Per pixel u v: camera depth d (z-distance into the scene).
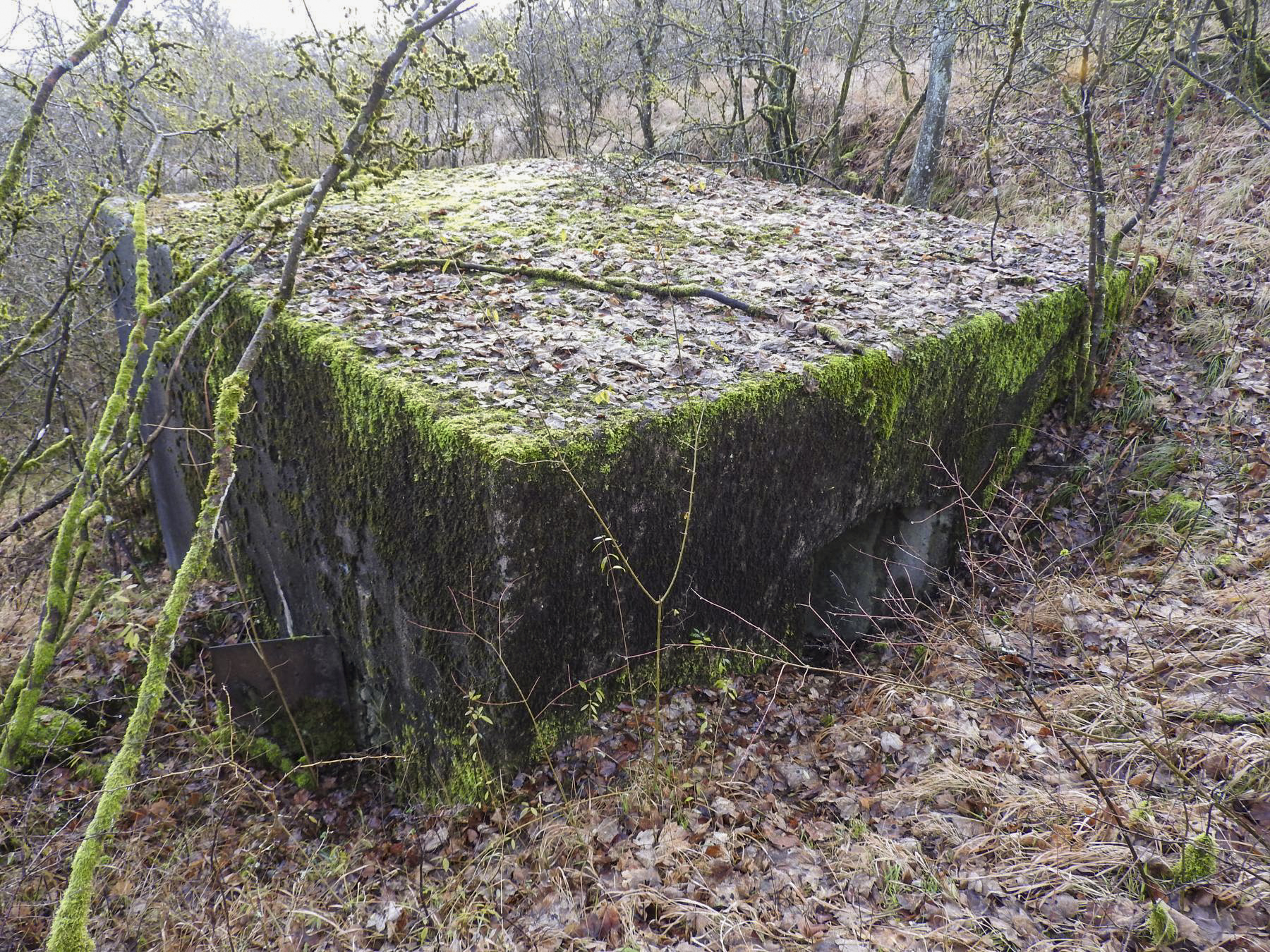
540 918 2.84
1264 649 3.51
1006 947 2.46
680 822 3.14
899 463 4.36
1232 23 7.95
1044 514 5.13
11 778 4.30
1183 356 5.77
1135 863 2.61
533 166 7.57
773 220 6.32
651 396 3.48
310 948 2.96
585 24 10.46
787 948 2.55
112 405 2.70
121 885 3.42
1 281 6.85
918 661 4.23
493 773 3.38
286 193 3.00
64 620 2.80
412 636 3.66
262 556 4.98
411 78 2.78
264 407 4.31
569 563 3.24
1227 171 7.49
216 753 4.19
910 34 9.42
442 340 3.86
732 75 10.19
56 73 2.71
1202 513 4.63
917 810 3.11
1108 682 3.55
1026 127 8.71
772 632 4.13
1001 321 4.67
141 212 2.99
